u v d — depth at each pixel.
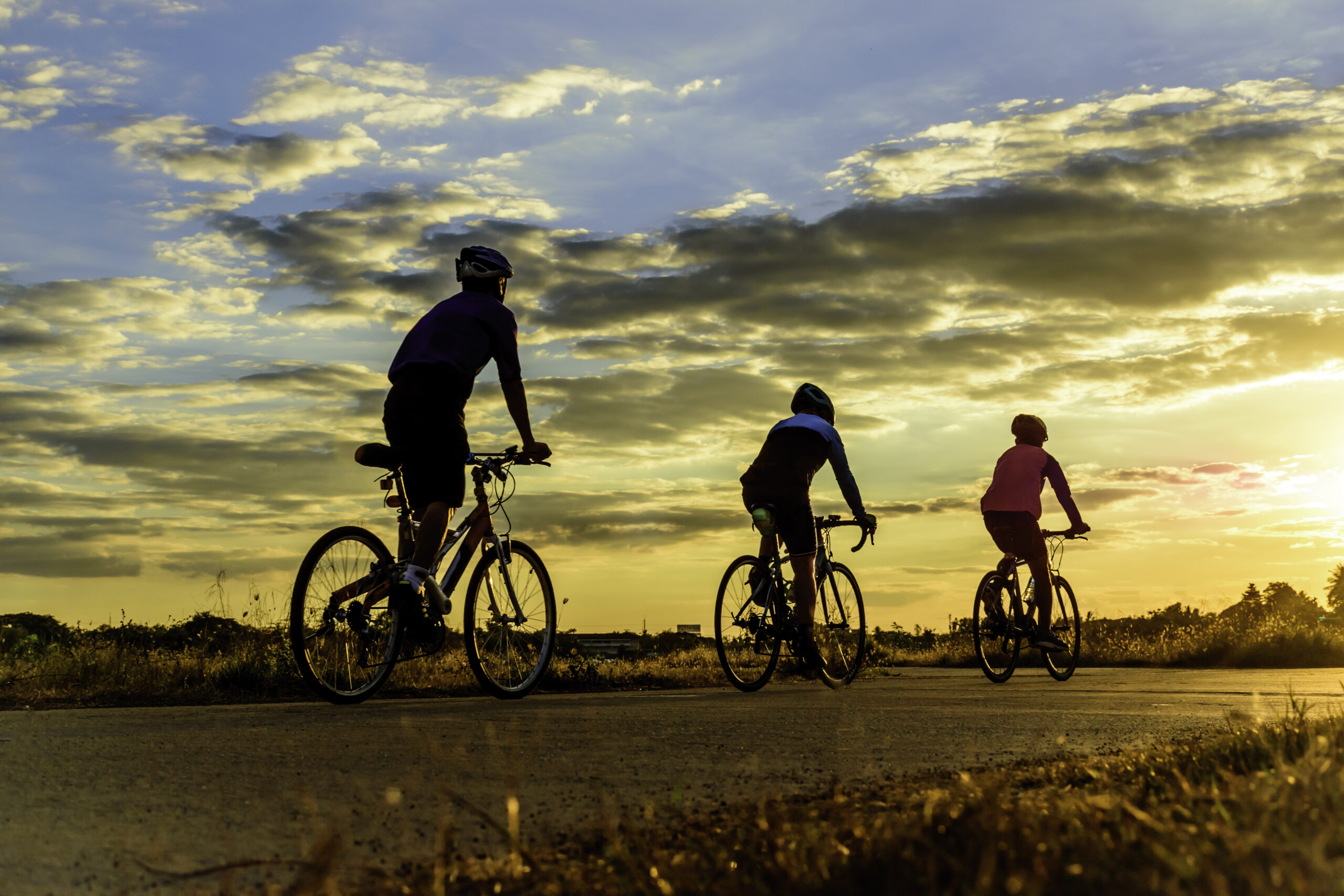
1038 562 8.18
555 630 5.95
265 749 3.22
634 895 1.65
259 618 6.70
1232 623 11.88
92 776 2.76
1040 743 3.50
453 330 5.18
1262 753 2.55
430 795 2.54
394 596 4.86
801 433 6.75
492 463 5.54
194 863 1.96
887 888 1.56
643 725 3.91
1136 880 1.48
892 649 11.37
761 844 1.83
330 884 1.67
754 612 6.73
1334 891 1.38
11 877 1.86
